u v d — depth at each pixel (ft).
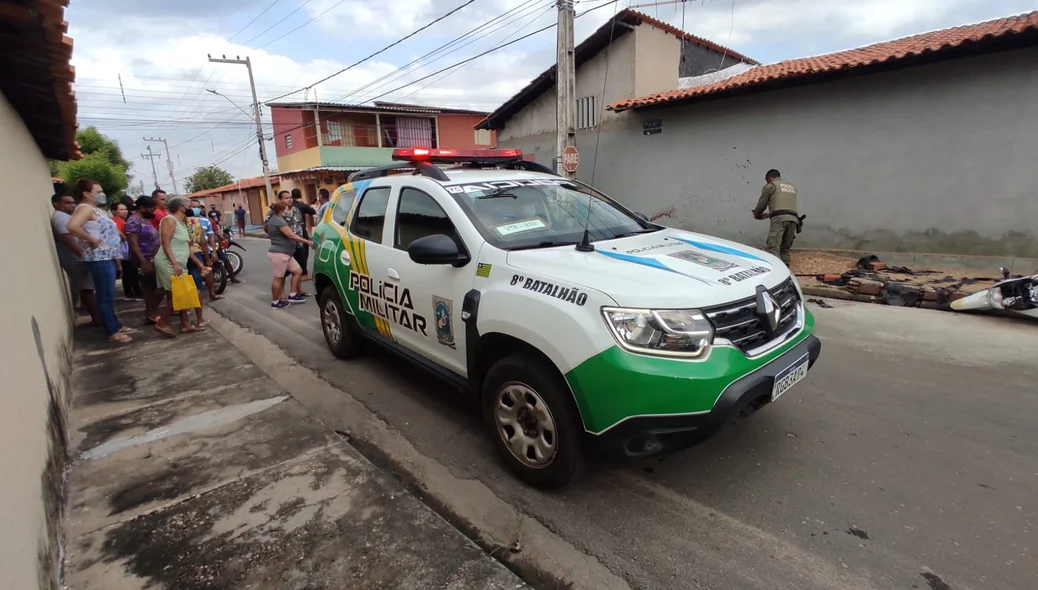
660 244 10.72
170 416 12.77
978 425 11.22
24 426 7.88
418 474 10.28
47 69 14.08
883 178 28.14
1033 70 23.21
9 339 8.23
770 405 12.46
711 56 48.78
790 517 8.52
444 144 97.25
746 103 33.14
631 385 7.59
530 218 11.37
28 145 19.33
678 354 7.68
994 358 15.08
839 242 30.22
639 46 40.83
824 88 29.58
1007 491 8.96
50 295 15.67
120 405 13.52
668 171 38.50
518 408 9.46
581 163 45.14
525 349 9.19
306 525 8.48
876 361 15.23
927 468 9.71
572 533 8.40
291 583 7.29
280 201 25.43
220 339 19.58
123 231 28.50
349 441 11.73
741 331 8.39
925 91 26.17
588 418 8.11
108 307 19.29
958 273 24.98
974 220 25.66
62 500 9.20
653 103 36.35
